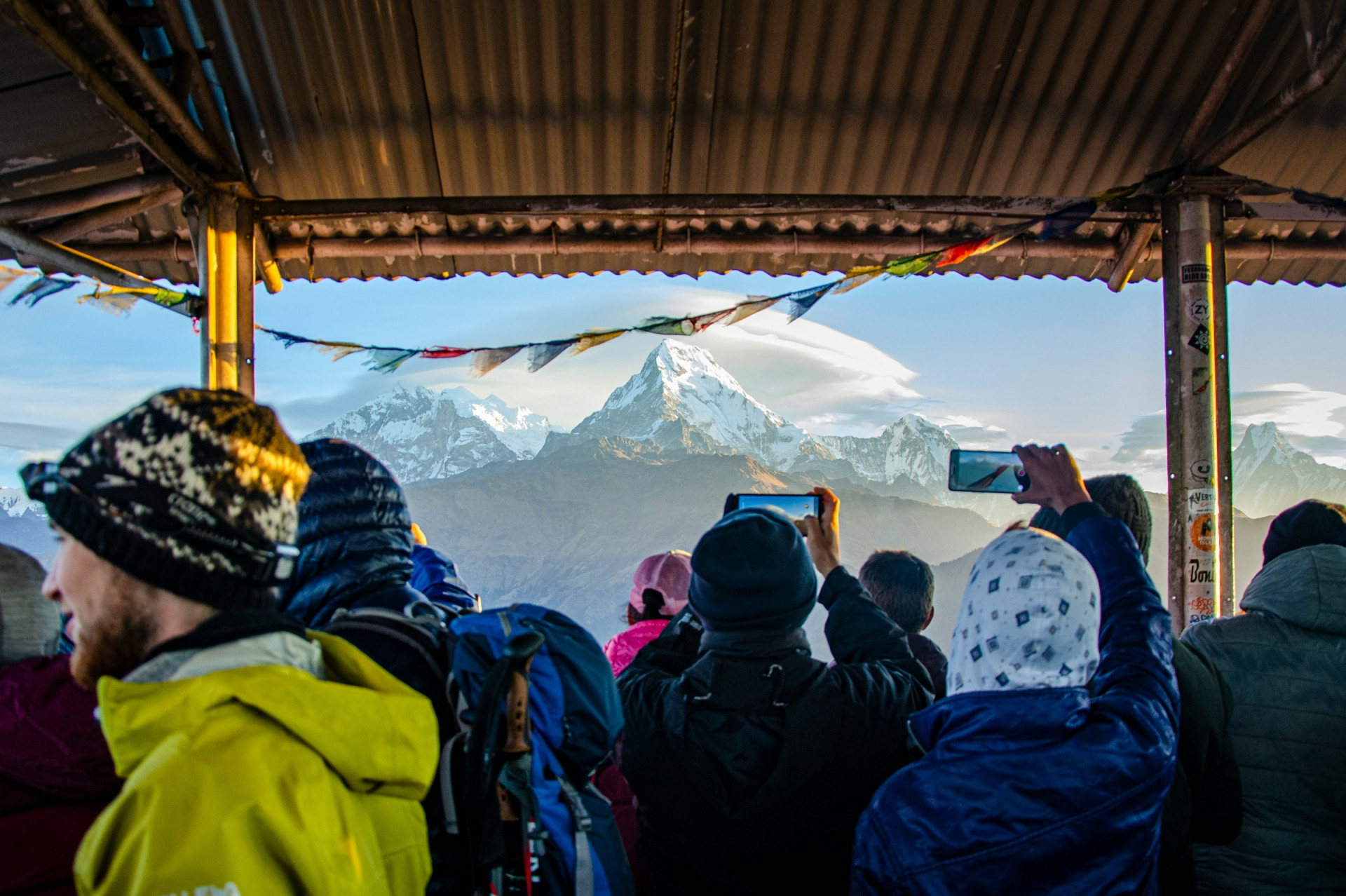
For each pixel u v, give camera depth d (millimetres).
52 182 3803
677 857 1844
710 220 4594
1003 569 1523
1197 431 4020
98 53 3332
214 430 986
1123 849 1422
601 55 4070
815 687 1818
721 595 1859
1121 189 4086
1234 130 3793
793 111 4289
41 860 1184
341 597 1407
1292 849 1955
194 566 958
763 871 1806
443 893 1279
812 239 4605
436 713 1324
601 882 1322
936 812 1452
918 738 1638
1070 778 1404
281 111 4074
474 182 4465
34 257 3801
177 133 3543
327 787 916
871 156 4441
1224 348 4062
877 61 4137
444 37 3953
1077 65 4133
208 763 857
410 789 1027
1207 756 1856
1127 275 4801
